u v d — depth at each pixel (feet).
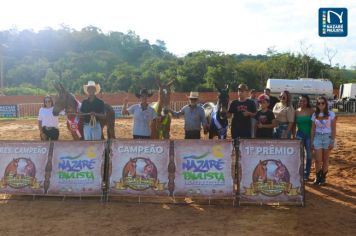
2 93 181.27
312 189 29.89
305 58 235.61
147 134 30.63
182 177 26.53
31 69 303.07
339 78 247.91
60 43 448.65
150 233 20.85
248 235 20.53
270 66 240.94
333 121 30.45
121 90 254.27
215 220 22.86
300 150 26.21
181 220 22.85
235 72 228.22
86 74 291.17
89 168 27.25
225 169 26.43
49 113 31.71
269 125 29.94
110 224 22.24
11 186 27.58
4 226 21.94
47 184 27.35
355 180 32.76
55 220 22.93
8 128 73.05
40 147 27.99
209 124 33.71
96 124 30.01
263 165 26.13
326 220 22.90
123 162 26.96
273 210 24.76
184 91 226.38
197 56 256.73
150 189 26.53
